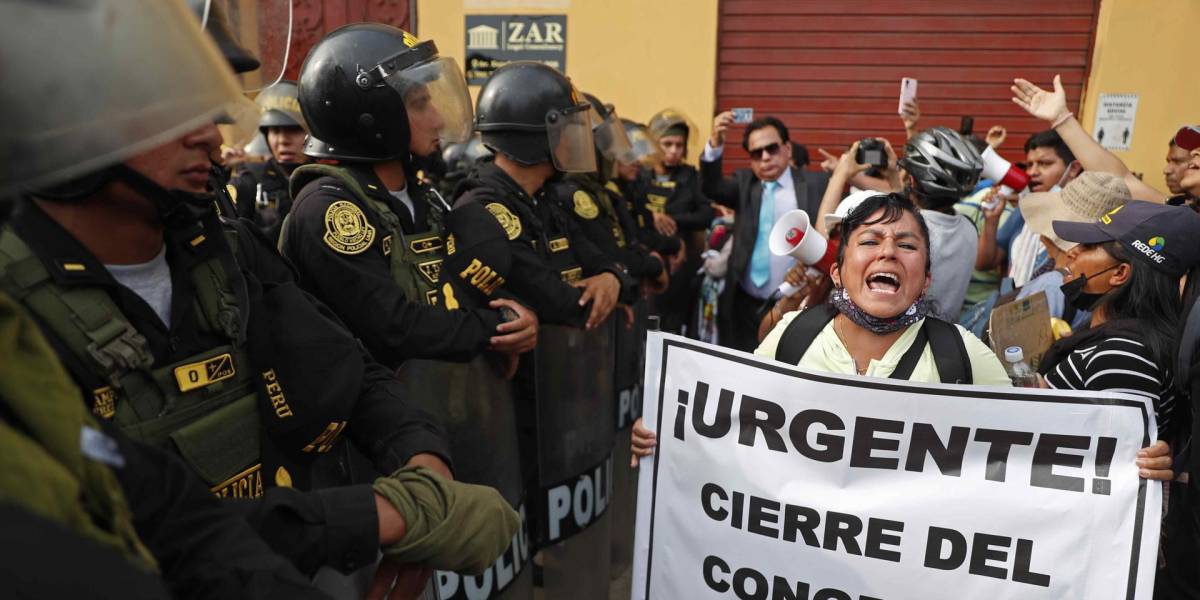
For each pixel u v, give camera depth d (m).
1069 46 6.09
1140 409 1.46
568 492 2.61
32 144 0.58
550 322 2.50
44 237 0.98
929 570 1.56
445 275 2.11
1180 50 5.68
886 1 6.29
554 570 2.63
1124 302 1.85
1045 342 2.09
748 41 6.48
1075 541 1.49
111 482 0.67
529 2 6.36
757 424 1.67
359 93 1.88
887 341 1.70
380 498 1.10
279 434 1.24
